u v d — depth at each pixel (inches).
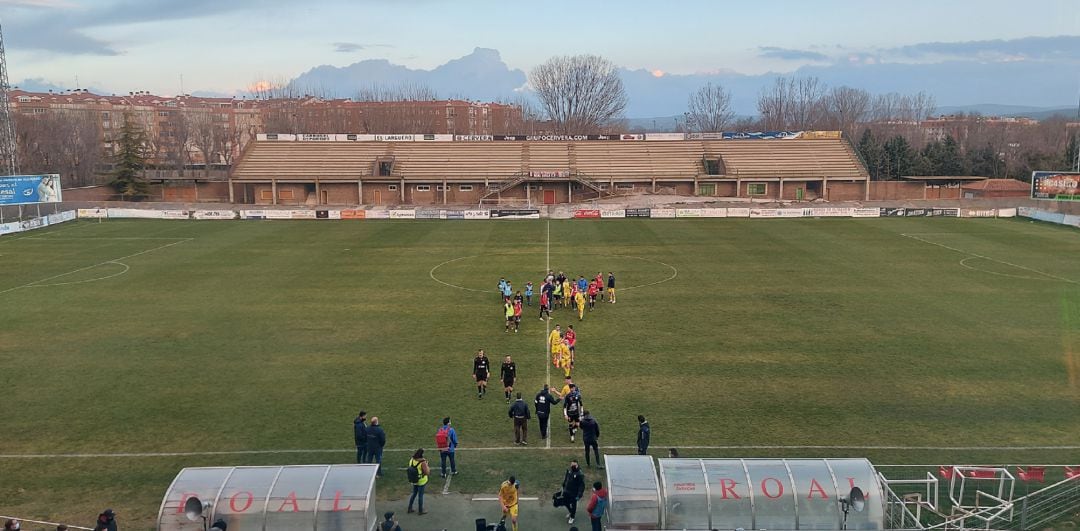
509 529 741.3
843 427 981.2
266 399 1095.6
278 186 3838.6
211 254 2311.8
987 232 2679.6
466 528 746.2
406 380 1176.2
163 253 2327.8
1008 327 1446.9
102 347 1352.1
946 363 1235.2
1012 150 6161.4
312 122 6825.8
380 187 3833.7
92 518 764.0
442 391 1128.2
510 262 2169.0
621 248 2400.3
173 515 669.3
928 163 4443.9
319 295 1755.7
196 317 1557.6
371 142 4099.4
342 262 2178.9
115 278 1950.1
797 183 3882.9
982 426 983.6
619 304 1663.4
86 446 938.7
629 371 1211.2
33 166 4864.7
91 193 3885.3
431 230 2834.6
